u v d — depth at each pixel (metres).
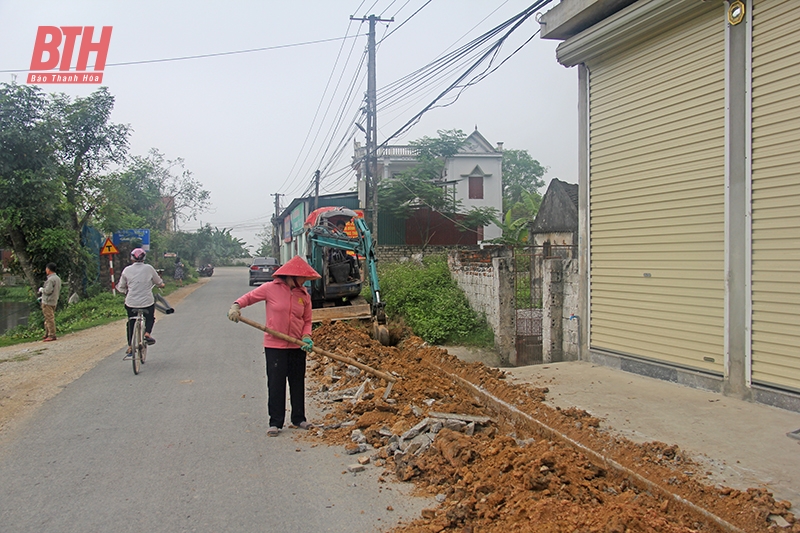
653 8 6.78
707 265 6.57
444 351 9.21
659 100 7.19
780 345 5.73
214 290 30.72
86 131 22.33
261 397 7.34
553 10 8.47
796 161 5.57
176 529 3.83
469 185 36.47
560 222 22.05
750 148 5.98
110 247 21.91
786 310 5.66
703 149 6.60
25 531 3.80
